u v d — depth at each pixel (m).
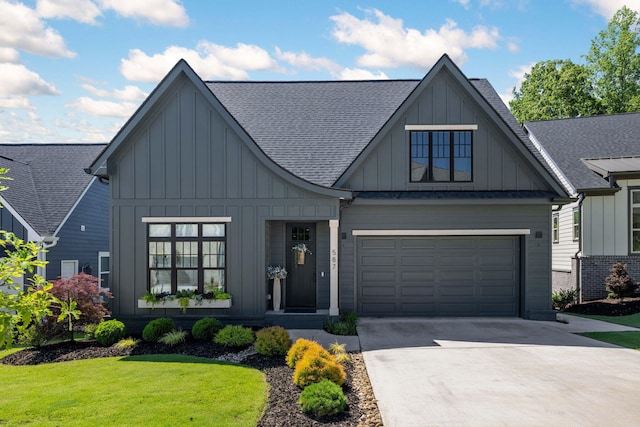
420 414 6.76
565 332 12.41
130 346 10.68
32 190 18.31
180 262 13.02
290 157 14.67
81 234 19.22
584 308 16.73
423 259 14.57
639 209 18.02
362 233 14.26
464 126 14.54
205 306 12.77
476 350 10.46
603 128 22.17
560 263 20.25
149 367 8.92
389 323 13.54
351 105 16.86
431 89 14.64
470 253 14.59
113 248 12.95
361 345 10.95
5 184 17.05
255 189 13.01
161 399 7.06
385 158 14.55
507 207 14.37
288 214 13.02
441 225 14.32
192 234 13.03
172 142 13.01
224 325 12.84
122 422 6.21
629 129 21.55
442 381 8.27
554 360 9.64
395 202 13.88
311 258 14.45
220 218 12.97
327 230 14.27
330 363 7.86
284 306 14.31
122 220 12.98
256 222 12.98
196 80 12.81
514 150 14.55
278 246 14.34
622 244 17.92
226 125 13.03
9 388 7.73
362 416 6.68
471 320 14.05
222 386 7.69
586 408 6.98
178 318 12.80
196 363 9.24
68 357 9.93
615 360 9.64
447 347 10.73
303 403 6.79
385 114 16.30
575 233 18.78
